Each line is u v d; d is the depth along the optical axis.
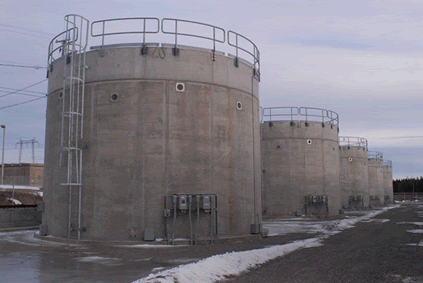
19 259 14.74
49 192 22.20
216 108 21.52
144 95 20.38
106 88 20.64
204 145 20.84
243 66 23.44
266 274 12.35
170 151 20.19
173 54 20.84
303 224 33.31
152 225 19.58
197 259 14.77
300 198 41.81
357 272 12.68
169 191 19.92
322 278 11.77
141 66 20.55
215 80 21.64
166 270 11.49
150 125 20.19
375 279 11.67
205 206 19.92
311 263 14.30
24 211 28.77
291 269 13.17
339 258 15.40
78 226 20.03
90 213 19.98
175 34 21.05
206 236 20.22
